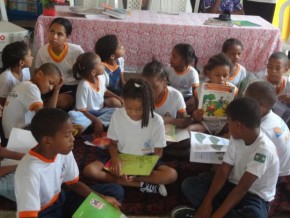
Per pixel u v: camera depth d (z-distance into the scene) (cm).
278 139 169
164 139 179
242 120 144
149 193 178
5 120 206
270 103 169
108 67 257
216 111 206
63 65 256
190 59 251
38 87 208
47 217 141
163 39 287
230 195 148
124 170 170
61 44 252
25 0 375
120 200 164
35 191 127
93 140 208
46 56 257
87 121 219
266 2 365
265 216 150
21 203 125
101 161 180
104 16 290
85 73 224
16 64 225
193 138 178
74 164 149
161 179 174
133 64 296
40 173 130
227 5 375
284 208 173
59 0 277
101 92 235
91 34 282
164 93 211
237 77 267
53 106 218
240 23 300
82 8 306
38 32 274
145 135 178
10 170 166
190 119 217
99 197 146
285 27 357
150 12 327
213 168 186
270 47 292
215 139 180
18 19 382
